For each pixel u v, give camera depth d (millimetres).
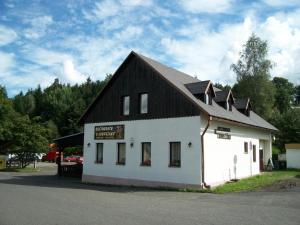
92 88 113000
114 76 24625
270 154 33188
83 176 25766
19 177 28672
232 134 24062
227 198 15758
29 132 39125
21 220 10234
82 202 14188
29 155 40344
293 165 36281
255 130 29250
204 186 19578
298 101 98000
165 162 21125
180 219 10484
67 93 107125
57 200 14742
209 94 22734
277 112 53562
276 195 16469
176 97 21109
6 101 45438
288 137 44938
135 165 22688
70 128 83125
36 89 122188
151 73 22672
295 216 11078
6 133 38438
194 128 20062
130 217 10766
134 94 23453
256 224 9844
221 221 10219
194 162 19812
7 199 14930
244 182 22344
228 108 25578
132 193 18281
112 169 24031
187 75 28594
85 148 26047
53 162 57875
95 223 9820
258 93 50438
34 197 15711
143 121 22625
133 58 23938
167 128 21281
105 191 19250
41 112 101188
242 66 52375
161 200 15156
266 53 51562
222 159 22266
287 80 85562
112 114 24641
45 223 9812
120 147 24141
